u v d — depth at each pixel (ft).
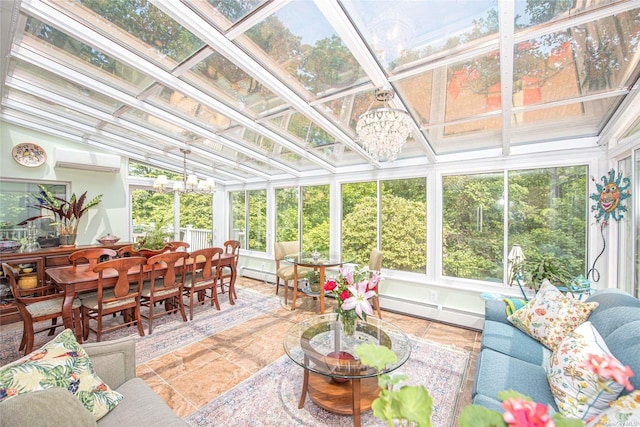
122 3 5.51
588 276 9.32
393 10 4.99
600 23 4.77
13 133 13.12
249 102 9.00
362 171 14.55
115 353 5.23
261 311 13.17
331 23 5.24
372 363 2.80
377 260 11.99
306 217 17.20
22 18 5.96
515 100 7.43
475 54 5.80
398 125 6.82
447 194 12.28
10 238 13.11
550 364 5.28
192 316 12.09
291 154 14.11
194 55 6.88
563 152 9.77
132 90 8.84
